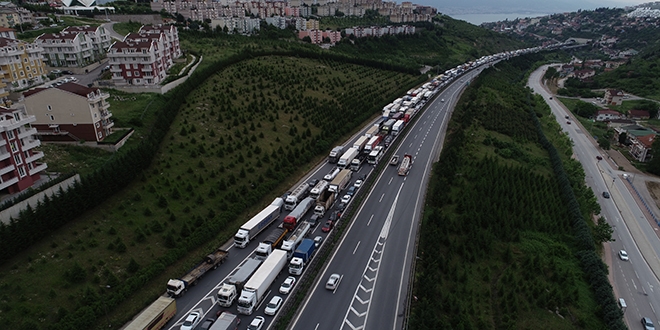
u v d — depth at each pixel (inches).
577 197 4217.5
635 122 7396.7
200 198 3225.9
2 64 4825.3
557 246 3314.5
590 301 2834.6
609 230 3585.1
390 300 2463.1
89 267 2399.1
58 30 7209.6
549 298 2733.8
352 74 7613.2
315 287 2544.3
